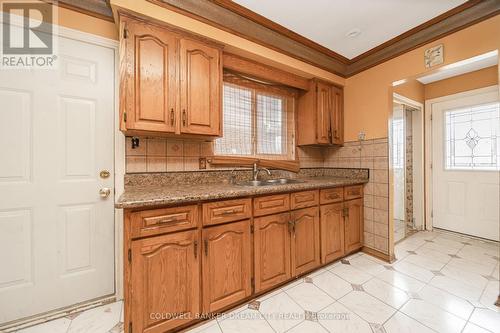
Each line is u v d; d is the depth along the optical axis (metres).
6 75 1.34
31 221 1.40
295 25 1.87
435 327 1.34
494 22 1.60
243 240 1.53
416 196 3.30
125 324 1.14
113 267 1.63
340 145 2.73
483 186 2.78
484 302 1.58
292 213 1.81
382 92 2.33
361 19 1.80
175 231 1.27
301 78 2.45
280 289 1.76
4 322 1.34
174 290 1.26
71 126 1.50
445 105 3.08
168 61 1.51
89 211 1.55
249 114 2.33
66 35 1.46
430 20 1.81
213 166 2.06
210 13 1.61
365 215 2.48
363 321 1.40
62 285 1.48
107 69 1.59
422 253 2.43
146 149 1.73
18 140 1.37
